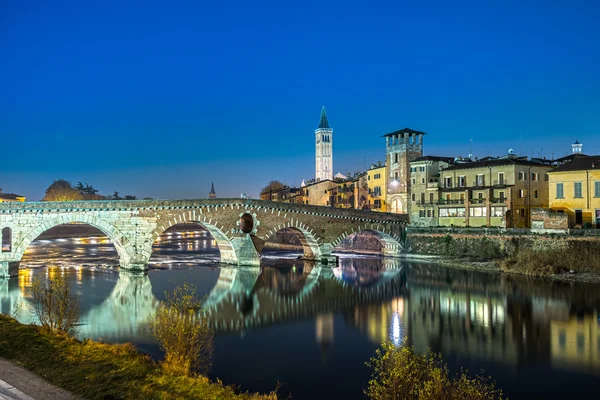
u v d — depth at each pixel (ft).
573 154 383.04
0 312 165.48
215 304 199.72
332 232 325.01
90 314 173.06
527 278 244.83
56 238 566.36
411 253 347.36
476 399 80.43
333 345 143.33
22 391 76.28
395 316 178.29
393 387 81.35
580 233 247.09
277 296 217.36
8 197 643.04
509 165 324.19
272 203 303.27
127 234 264.72
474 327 160.86
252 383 113.39
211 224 287.48
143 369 87.40
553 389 110.32
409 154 406.82
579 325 160.56
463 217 344.90
